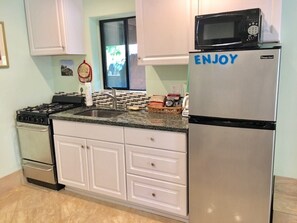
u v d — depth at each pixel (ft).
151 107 8.61
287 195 6.64
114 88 10.23
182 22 7.08
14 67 9.53
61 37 9.18
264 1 6.07
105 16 9.61
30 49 9.96
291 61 6.95
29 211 8.26
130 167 7.76
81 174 8.72
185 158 6.83
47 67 10.82
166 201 7.43
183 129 6.64
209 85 5.87
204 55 5.78
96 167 8.36
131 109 9.03
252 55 5.32
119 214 7.97
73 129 8.47
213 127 6.02
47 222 7.70
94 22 10.01
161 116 8.00
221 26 5.72
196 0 6.77
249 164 5.84
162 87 8.91
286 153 7.46
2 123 9.30
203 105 6.03
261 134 5.59
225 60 5.58
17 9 9.46
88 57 10.11
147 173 7.52
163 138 7.01
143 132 7.27
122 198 8.16
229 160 6.03
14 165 9.81
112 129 7.75
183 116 7.80
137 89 9.96
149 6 7.44
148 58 7.80
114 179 8.14
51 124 8.93
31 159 9.64
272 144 5.55
